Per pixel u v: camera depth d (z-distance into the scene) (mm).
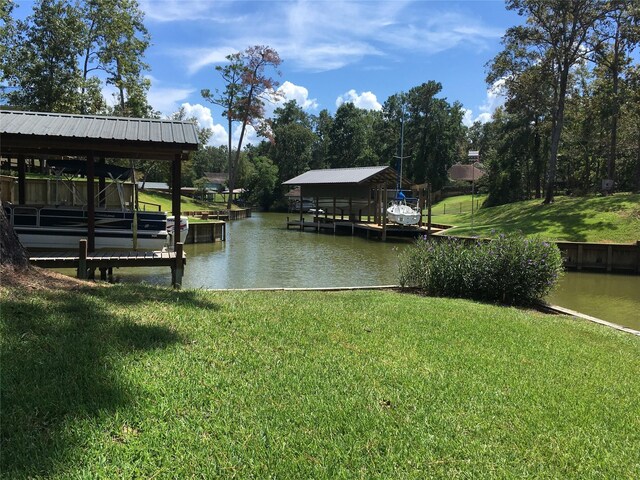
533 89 31516
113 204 14102
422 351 5242
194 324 5379
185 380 3803
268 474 2756
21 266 6328
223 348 4680
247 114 56438
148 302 6121
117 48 33938
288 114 90750
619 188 42969
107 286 7000
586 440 3447
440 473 2904
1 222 6129
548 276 9805
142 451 2846
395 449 3127
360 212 37625
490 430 3498
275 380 4031
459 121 66000
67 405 3234
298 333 5480
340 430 3316
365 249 24594
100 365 3873
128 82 35250
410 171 67438
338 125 78750
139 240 12875
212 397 3594
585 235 21797
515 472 2984
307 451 3025
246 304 6883
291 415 3443
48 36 30719
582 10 27609
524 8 28562
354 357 4812
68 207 12602
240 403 3561
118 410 3227
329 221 38406
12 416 3043
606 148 37781
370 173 35969
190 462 2787
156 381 3719
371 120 88188
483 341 5898
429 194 29516
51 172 15117
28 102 30484
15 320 4594
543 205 29438
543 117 40656
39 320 4703
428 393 4043
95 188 14195
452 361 4969
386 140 74125
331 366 4492
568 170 49562
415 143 67125
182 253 11016
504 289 9766
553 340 6340
